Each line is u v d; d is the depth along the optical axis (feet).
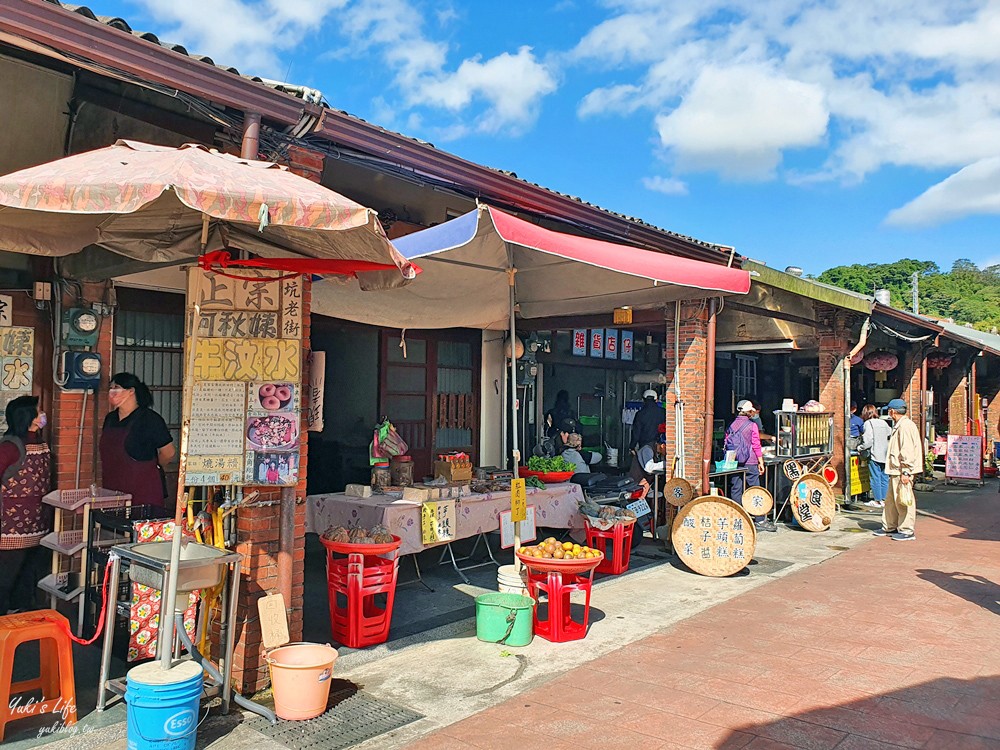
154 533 14.76
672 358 29.78
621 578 23.70
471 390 33.86
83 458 18.28
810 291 33.42
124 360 20.94
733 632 18.38
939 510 39.78
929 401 57.26
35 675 14.70
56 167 10.45
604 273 22.68
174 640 12.55
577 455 33.96
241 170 11.05
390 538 17.49
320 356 15.29
